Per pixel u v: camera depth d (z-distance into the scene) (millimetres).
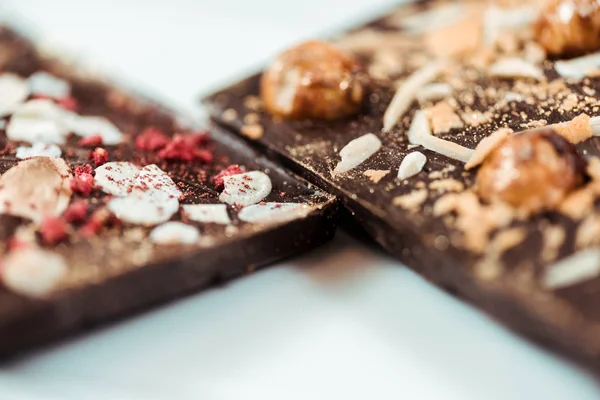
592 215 178
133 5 279
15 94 228
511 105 206
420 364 181
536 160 182
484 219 182
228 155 212
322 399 177
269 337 186
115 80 237
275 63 218
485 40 227
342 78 213
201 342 184
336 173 199
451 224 183
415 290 192
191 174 205
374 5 273
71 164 204
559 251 176
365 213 193
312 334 186
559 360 178
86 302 177
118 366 180
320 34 249
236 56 260
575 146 191
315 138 210
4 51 242
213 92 228
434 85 215
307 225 194
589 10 210
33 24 262
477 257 178
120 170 202
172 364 181
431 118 205
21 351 178
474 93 211
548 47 216
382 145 204
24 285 175
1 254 180
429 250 183
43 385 176
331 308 190
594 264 173
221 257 187
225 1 277
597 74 207
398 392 178
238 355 183
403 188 192
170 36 267
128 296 181
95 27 271
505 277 175
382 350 183
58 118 220
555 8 214
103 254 181
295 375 180
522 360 180
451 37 231
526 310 173
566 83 207
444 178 192
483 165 190
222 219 191
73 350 182
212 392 178
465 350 182
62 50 246
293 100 213
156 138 215
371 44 234
